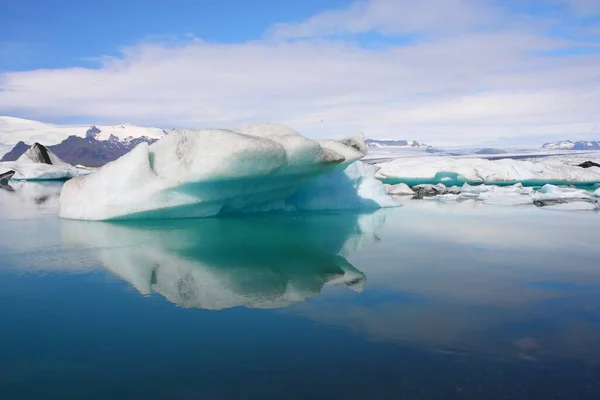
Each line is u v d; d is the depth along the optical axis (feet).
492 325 13.20
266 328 13.03
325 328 12.98
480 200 58.85
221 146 30.66
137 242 26.45
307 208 43.34
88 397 9.44
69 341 12.25
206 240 27.35
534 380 9.91
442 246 25.95
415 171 107.65
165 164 33.06
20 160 143.02
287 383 9.89
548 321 13.52
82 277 18.81
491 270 20.06
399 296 16.11
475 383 9.79
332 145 39.81
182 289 17.12
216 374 10.34
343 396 9.32
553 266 20.86
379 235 29.73
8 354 11.48
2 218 37.55
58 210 45.32
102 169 35.01
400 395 9.33
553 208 47.34
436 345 11.75
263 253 23.90
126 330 12.98
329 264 21.34
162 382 10.02
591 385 9.70
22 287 17.37
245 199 37.47
